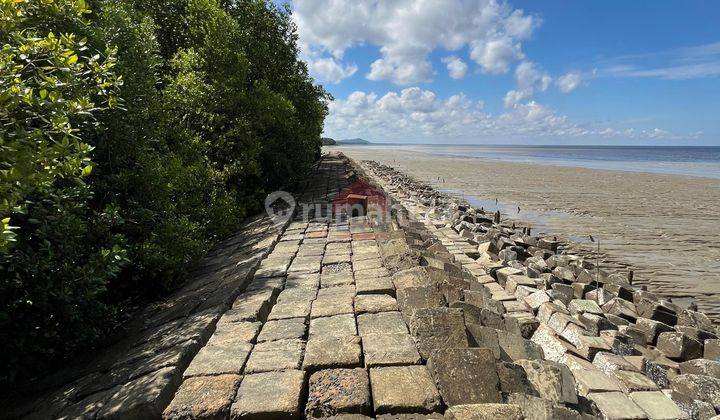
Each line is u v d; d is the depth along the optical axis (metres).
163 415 2.65
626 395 3.89
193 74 9.55
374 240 7.04
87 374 3.73
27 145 2.70
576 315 6.31
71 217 3.93
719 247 12.07
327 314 4.07
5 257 3.39
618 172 37.06
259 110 10.47
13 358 3.73
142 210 5.56
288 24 14.11
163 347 3.61
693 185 26.41
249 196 10.57
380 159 59.25
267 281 5.16
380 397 2.65
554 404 2.78
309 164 15.46
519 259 10.16
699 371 5.11
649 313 7.14
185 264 6.67
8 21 2.81
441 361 2.81
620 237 13.26
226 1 12.64
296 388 2.78
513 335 3.99
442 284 4.66
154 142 6.73
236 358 3.23
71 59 3.16
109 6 5.96
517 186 26.39
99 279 4.03
